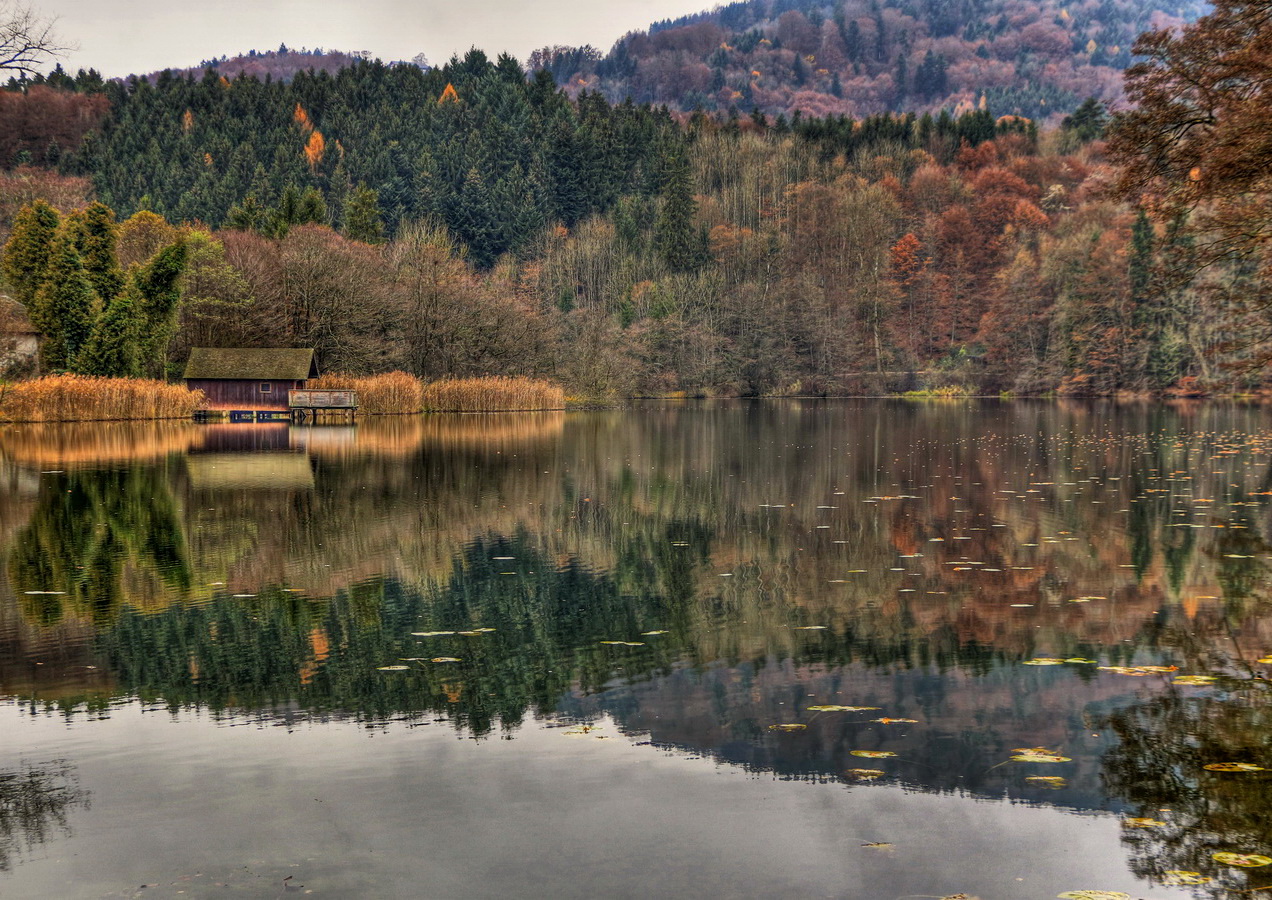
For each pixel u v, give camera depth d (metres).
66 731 8.53
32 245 60.22
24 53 37.66
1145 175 20.39
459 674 10.06
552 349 79.19
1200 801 7.09
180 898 5.83
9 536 17.81
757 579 14.45
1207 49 19.28
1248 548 16.47
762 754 7.94
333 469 28.70
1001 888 5.93
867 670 10.11
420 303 72.25
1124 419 56.19
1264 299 23.91
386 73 174.00
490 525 19.17
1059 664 10.23
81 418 49.59
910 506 21.70
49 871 6.14
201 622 11.99
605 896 5.86
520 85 171.50
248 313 64.50
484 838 6.55
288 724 8.68
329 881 6.02
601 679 9.89
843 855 6.32
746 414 66.06
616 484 25.58
